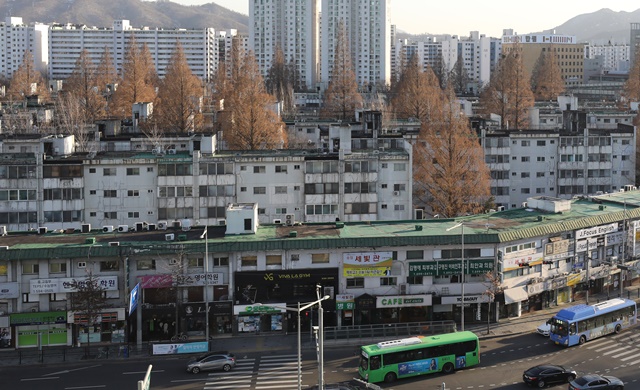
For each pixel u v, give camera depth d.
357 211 152.00
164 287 114.00
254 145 189.00
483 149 179.00
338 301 116.06
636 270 134.38
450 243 117.88
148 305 113.81
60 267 112.81
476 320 121.06
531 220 129.62
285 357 107.31
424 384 97.44
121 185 148.38
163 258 114.25
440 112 196.62
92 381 99.88
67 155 153.88
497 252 119.44
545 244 125.19
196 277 114.50
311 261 116.50
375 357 97.69
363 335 113.38
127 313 112.56
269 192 150.88
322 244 115.62
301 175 151.00
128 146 181.12
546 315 124.12
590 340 112.94
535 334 116.06
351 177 151.25
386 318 118.56
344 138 157.25
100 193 148.25
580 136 186.88
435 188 160.62
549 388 96.44
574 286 131.88
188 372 102.31
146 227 125.81
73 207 147.00
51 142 153.12
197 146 155.25
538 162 186.25
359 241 116.31
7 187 145.38
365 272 116.50
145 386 64.81
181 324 115.31
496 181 184.62
